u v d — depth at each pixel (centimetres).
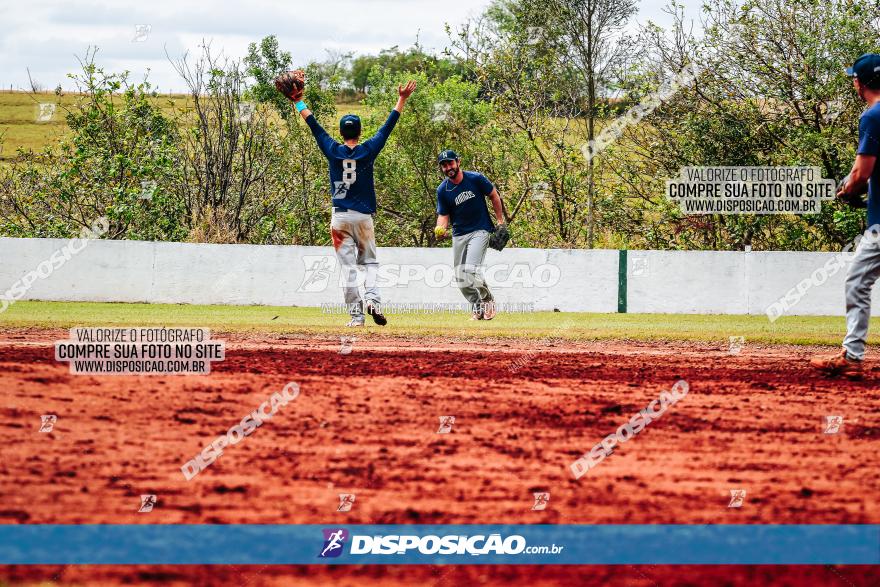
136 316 1609
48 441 724
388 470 684
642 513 618
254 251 1991
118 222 2630
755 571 542
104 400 845
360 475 673
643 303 1992
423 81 3053
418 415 825
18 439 724
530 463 703
